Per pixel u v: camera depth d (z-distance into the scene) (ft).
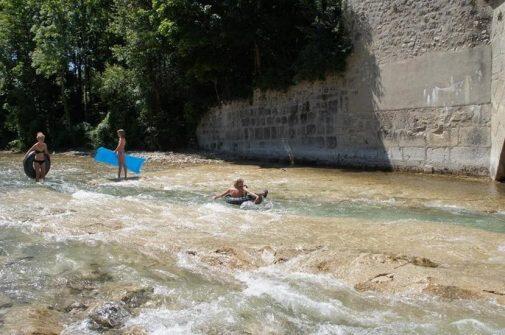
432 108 43.91
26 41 94.94
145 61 73.67
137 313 15.17
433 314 15.12
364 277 17.72
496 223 26.71
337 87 53.06
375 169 49.73
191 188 39.42
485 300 15.90
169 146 75.61
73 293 16.70
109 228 24.62
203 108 72.13
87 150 82.17
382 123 48.62
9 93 96.32
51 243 22.38
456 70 41.73
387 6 47.09
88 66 93.45
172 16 61.98
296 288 17.16
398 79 46.65
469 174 41.45
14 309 15.16
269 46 62.03
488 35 39.40
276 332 13.88
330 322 14.60
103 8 89.56
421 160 45.29
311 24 55.16
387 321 14.66
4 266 19.30
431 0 43.29
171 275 18.52
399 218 27.96
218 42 61.41
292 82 57.62
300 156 58.08
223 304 15.76
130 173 49.83
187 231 23.88
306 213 29.50
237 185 33.91
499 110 37.81
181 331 13.87
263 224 25.46
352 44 51.16
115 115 80.07
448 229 24.13
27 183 42.04
